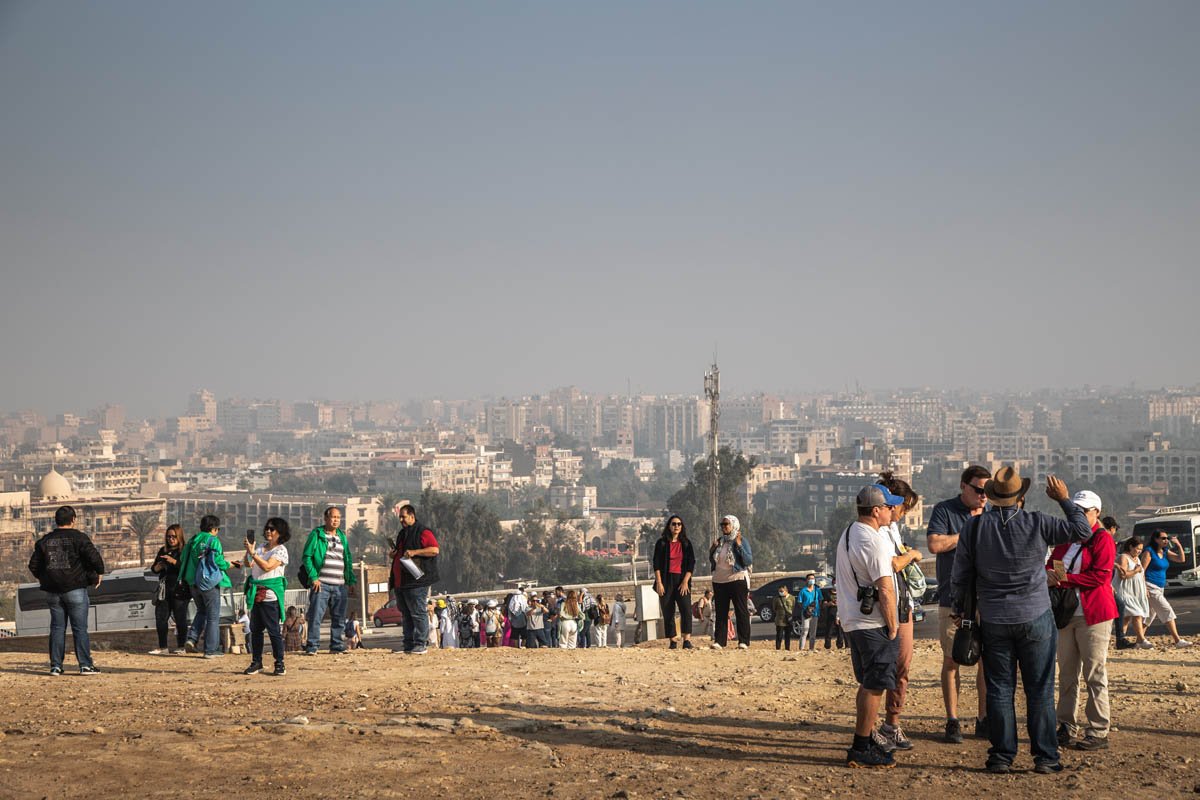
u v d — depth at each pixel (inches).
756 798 317.1
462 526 6112.2
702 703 486.9
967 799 320.5
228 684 573.3
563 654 707.4
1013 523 353.4
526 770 353.4
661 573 778.8
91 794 322.3
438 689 535.5
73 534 626.8
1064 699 403.2
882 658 358.6
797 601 1032.8
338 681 578.9
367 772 349.4
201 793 323.0
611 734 415.5
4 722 452.4
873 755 361.1
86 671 624.4
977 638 357.7
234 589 915.4
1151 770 358.9
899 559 404.2
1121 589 737.0
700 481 5497.1
